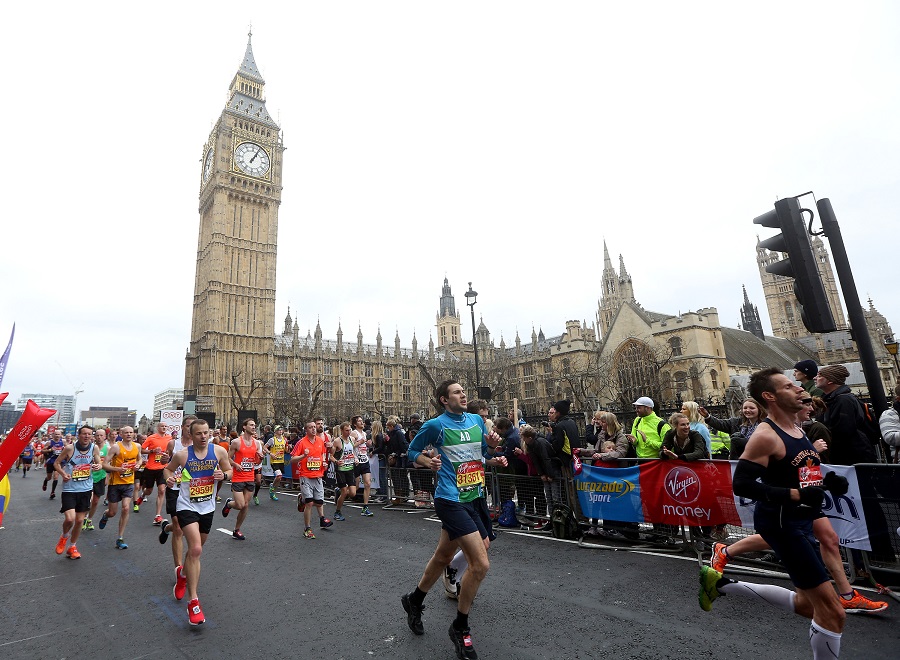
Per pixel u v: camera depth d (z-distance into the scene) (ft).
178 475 20.16
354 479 41.52
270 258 297.94
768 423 12.68
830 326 20.90
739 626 16.78
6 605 21.49
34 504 56.95
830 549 17.31
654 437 29.60
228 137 292.61
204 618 19.01
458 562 19.58
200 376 263.90
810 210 23.67
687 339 190.19
